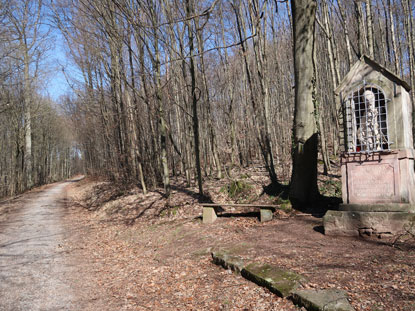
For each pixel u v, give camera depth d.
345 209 5.97
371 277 3.89
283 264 4.84
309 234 6.19
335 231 5.87
